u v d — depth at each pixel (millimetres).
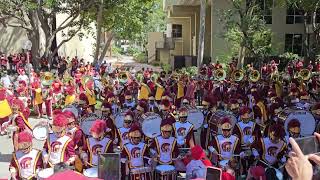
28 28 29891
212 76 23844
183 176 8844
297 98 14680
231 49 34969
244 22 29172
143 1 33219
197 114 11492
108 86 19031
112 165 6305
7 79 21000
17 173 7574
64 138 8156
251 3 29547
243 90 17672
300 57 37000
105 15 32656
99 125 8484
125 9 32062
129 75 21734
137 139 8586
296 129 9203
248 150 9562
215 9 34812
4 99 14484
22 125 10484
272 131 8836
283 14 38188
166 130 8773
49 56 31219
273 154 8828
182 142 10031
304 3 24609
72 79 21109
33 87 18109
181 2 45969
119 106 14961
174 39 59688
